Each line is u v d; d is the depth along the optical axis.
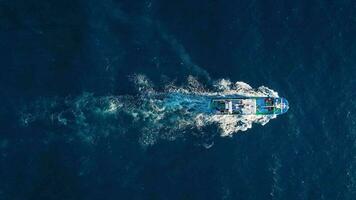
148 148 95.44
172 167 95.25
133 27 97.06
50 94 92.31
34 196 89.44
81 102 93.69
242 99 100.50
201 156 96.81
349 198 101.19
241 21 101.69
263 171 98.31
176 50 98.62
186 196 94.50
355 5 106.81
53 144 91.75
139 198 92.88
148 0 98.31
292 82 102.94
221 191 95.81
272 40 102.69
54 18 93.44
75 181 91.44
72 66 93.50
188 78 98.88
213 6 101.12
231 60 100.62
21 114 90.81
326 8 105.88
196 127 98.19
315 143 102.00
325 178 101.00
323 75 104.50
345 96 104.81
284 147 100.38
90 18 95.06
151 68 97.38
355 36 106.38
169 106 97.69
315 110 103.25
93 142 93.56
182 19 99.62
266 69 102.00
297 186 99.25
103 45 95.12
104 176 92.69
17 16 91.88
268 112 101.12
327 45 105.12
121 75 95.94
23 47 91.50
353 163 102.81
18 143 90.25
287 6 104.12
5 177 88.81
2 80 90.38
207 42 100.06
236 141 98.75
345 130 103.75
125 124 95.50
